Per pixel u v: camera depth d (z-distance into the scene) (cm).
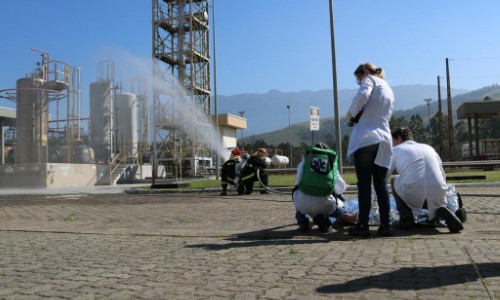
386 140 607
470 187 1572
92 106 4572
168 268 473
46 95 3928
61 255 568
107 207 1270
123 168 4038
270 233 678
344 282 393
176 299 367
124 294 385
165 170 4291
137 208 1208
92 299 375
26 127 3841
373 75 631
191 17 3744
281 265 466
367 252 512
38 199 1788
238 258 509
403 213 672
